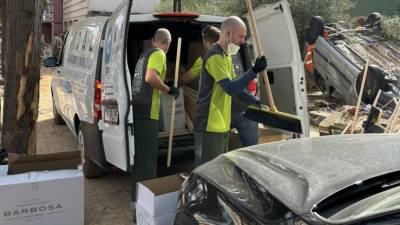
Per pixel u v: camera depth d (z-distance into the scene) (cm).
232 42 371
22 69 449
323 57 951
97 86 466
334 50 923
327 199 189
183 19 492
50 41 2494
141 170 432
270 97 429
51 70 1720
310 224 176
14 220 371
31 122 464
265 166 240
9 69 452
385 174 207
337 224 169
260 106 426
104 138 454
